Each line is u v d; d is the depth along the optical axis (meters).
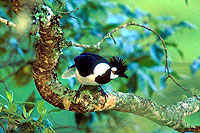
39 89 5.79
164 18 7.78
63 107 5.88
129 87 7.53
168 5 13.80
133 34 7.61
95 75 6.39
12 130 6.05
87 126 7.75
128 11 7.71
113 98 6.08
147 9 12.98
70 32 7.54
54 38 5.30
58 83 5.88
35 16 4.93
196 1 14.62
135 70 7.45
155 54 7.46
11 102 5.86
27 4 4.87
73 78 7.58
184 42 13.15
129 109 6.26
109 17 7.60
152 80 7.54
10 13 6.74
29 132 5.86
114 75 6.57
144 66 7.47
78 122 7.74
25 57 7.13
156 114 6.52
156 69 7.46
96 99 5.97
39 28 5.13
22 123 5.88
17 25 4.98
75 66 6.62
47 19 5.00
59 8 5.10
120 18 7.60
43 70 5.61
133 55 7.52
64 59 7.48
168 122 6.66
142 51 7.54
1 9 6.74
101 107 6.00
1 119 6.62
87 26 7.63
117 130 7.82
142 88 7.51
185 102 7.10
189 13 14.58
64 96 5.79
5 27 6.71
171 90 9.60
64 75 7.04
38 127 5.93
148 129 7.93
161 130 7.92
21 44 6.74
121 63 6.68
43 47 5.37
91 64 6.41
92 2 7.59
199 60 7.93
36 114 7.28
